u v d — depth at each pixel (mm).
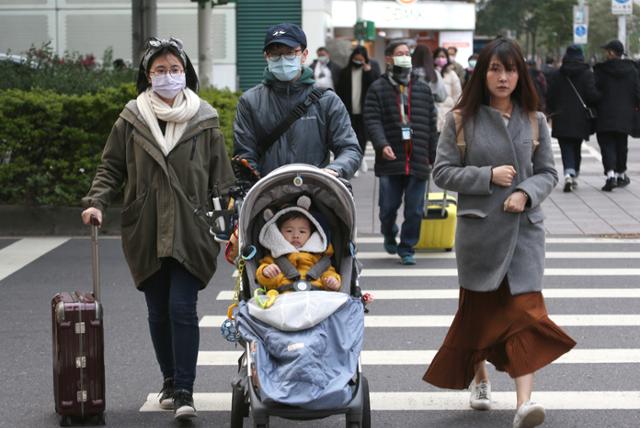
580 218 17188
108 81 17844
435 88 17906
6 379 9000
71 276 13117
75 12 32031
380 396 8484
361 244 15312
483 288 7438
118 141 7883
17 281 12883
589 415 7996
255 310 6711
